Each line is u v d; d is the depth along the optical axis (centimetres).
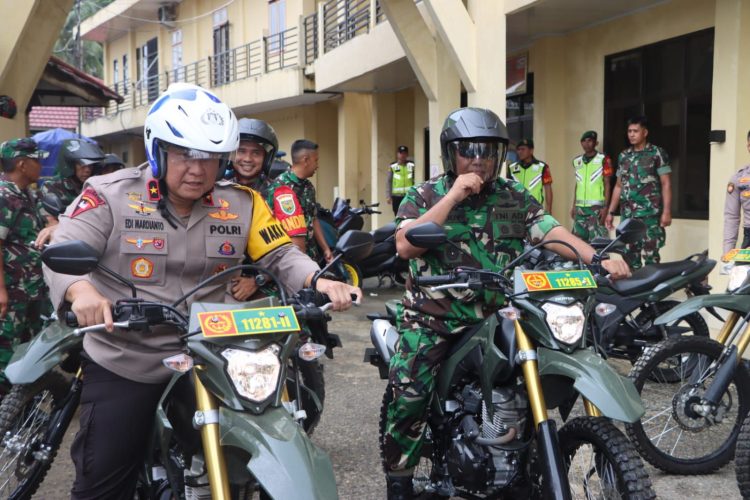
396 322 379
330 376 633
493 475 298
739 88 734
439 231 289
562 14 958
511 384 301
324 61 1541
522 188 343
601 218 934
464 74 830
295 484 201
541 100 1095
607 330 500
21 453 360
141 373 256
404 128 1588
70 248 225
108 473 254
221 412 220
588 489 298
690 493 386
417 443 329
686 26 867
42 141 946
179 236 263
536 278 290
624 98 984
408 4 947
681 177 901
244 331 222
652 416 438
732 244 650
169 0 2281
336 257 266
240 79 1931
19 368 357
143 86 2636
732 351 391
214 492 215
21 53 884
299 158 575
